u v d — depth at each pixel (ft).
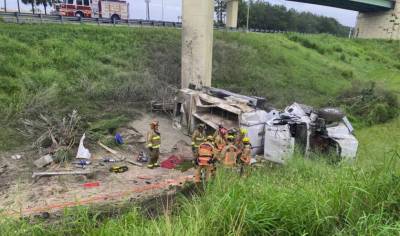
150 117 49.85
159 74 66.74
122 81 58.75
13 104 43.47
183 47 62.34
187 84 62.90
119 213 21.33
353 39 186.60
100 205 23.52
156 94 55.72
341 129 35.50
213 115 42.83
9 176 29.07
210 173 25.31
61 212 22.65
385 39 202.28
